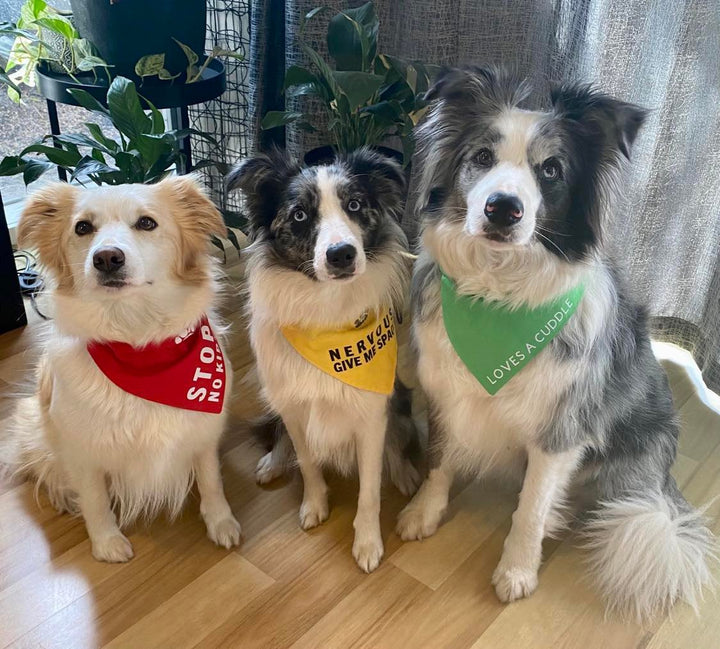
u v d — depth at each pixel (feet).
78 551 2.82
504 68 2.40
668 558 2.61
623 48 3.29
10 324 4.10
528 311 2.36
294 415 2.82
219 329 2.92
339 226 2.39
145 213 2.37
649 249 3.68
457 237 2.33
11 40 4.32
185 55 4.04
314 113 4.19
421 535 2.92
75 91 3.67
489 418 2.60
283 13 4.19
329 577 2.75
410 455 3.28
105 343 2.50
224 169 4.29
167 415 2.57
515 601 2.66
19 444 3.10
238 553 2.84
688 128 3.37
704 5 3.09
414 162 3.50
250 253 2.68
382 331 2.67
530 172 2.17
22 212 2.40
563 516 2.87
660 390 2.85
